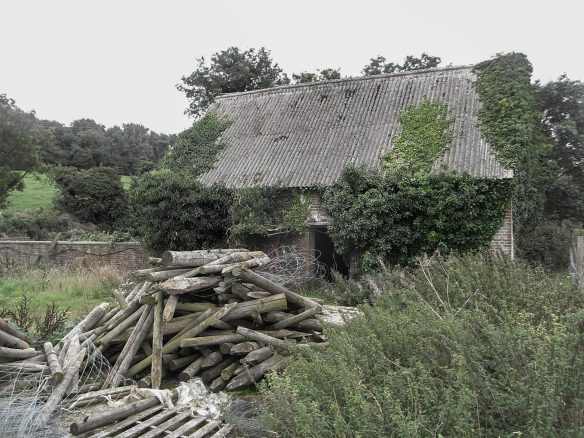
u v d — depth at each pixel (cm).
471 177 1436
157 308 721
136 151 6241
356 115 1903
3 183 3306
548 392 340
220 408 562
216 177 1861
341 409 402
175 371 722
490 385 383
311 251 1670
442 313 616
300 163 1773
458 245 1455
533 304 616
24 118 3406
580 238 1484
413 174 1519
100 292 1468
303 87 2191
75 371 644
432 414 372
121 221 3466
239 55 3434
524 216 1725
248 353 695
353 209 1530
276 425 420
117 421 548
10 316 980
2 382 636
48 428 524
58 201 3478
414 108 1802
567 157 2636
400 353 493
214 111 2266
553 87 2578
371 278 1194
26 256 2098
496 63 1841
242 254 856
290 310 841
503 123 1581
